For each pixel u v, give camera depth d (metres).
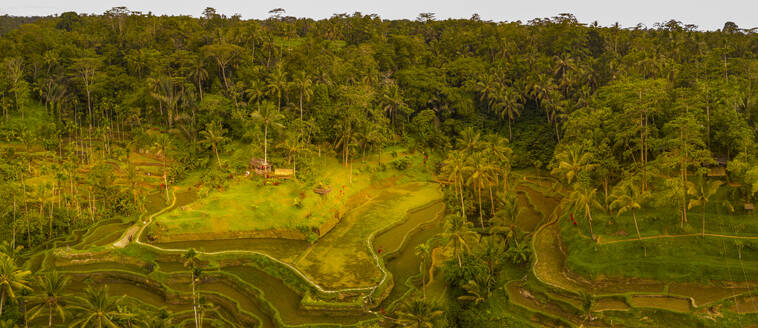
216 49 147.62
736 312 62.19
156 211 105.12
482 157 96.06
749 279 66.38
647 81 95.88
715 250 71.38
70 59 154.12
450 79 163.75
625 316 64.75
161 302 73.94
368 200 115.31
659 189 85.19
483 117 152.25
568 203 89.69
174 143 136.12
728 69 121.25
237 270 80.38
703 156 76.94
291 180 107.62
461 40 184.25
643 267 70.81
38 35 171.00
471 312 69.25
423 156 141.12
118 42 179.88
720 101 96.25
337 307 68.06
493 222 89.88
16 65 144.38
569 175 85.94
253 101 145.62
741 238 71.75
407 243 92.00
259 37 168.12
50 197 97.56
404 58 172.12
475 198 103.19
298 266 80.12
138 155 136.62
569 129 109.38
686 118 79.38
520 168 136.75
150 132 141.25
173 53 158.00
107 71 158.25
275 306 70.75
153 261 82.50
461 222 75.00
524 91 149.12
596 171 91.06
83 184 116.44
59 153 134.50
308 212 96.25
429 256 84.88
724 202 74.00
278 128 125.69
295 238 91.62
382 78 159.12
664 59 135.75
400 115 149.88
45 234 94.19
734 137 86.94
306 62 153.12
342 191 112.38
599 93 121.44
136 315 59.56
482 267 74.25
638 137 96.12
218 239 90.62
